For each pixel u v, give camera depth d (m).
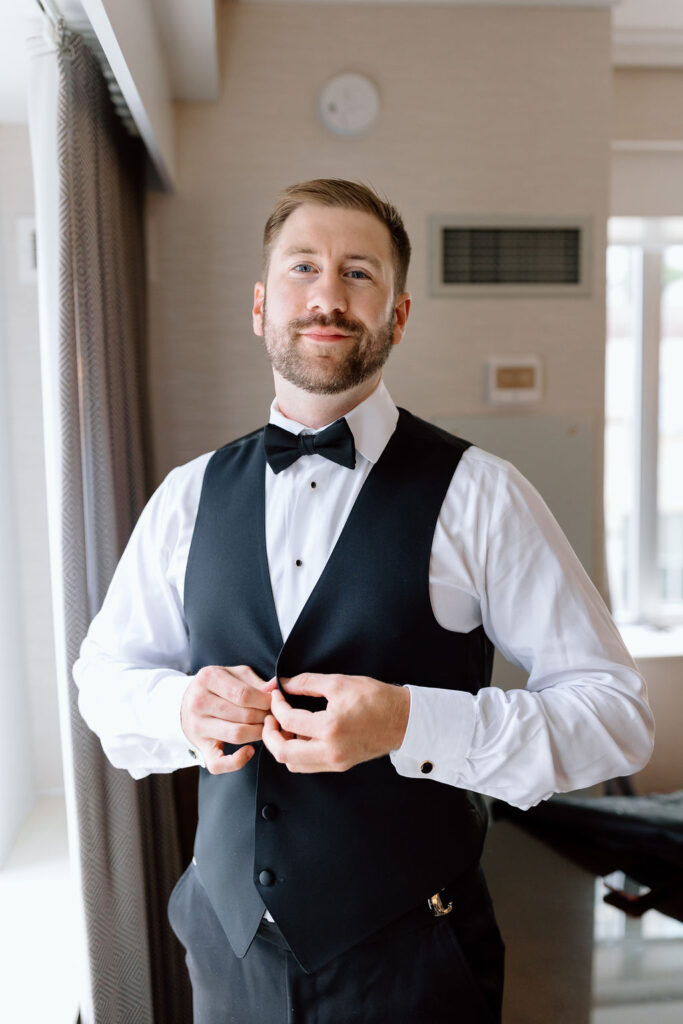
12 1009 1.31
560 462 2.21
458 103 2.10
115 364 1.59
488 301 2.16
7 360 2.01
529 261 2.16
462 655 1.03
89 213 1.41
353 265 1.00
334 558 1.00
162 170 1.87
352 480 1.05
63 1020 1.28
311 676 0.91
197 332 2.08
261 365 2.10
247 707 0.92
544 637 1.01
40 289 1.31
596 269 2.18
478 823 1.07
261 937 0.99
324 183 1.03
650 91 2.54
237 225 2.06
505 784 0.94
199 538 1.09
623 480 2.93
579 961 1.52
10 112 1.90
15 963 1.43
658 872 1.83
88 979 1.36
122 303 1.69
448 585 1.00
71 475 1.32
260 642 1.01
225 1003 1.02
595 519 2.25
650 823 1.86
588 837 1.95
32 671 2.08
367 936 0.95
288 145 2.06
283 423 1.11
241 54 2.03
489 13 2.08
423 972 0.96
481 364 2.17
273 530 1.05
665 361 2.89
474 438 2.18
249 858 0.99
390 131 2.09
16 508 2.04
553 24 2.10
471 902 1.01
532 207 2.14
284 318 1.01
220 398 2.10
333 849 0.96
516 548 1.01
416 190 2.11
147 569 1.16
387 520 1.01
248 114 2.05
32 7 1.24
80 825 1.36
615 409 2.91
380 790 0.98
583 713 0.94
